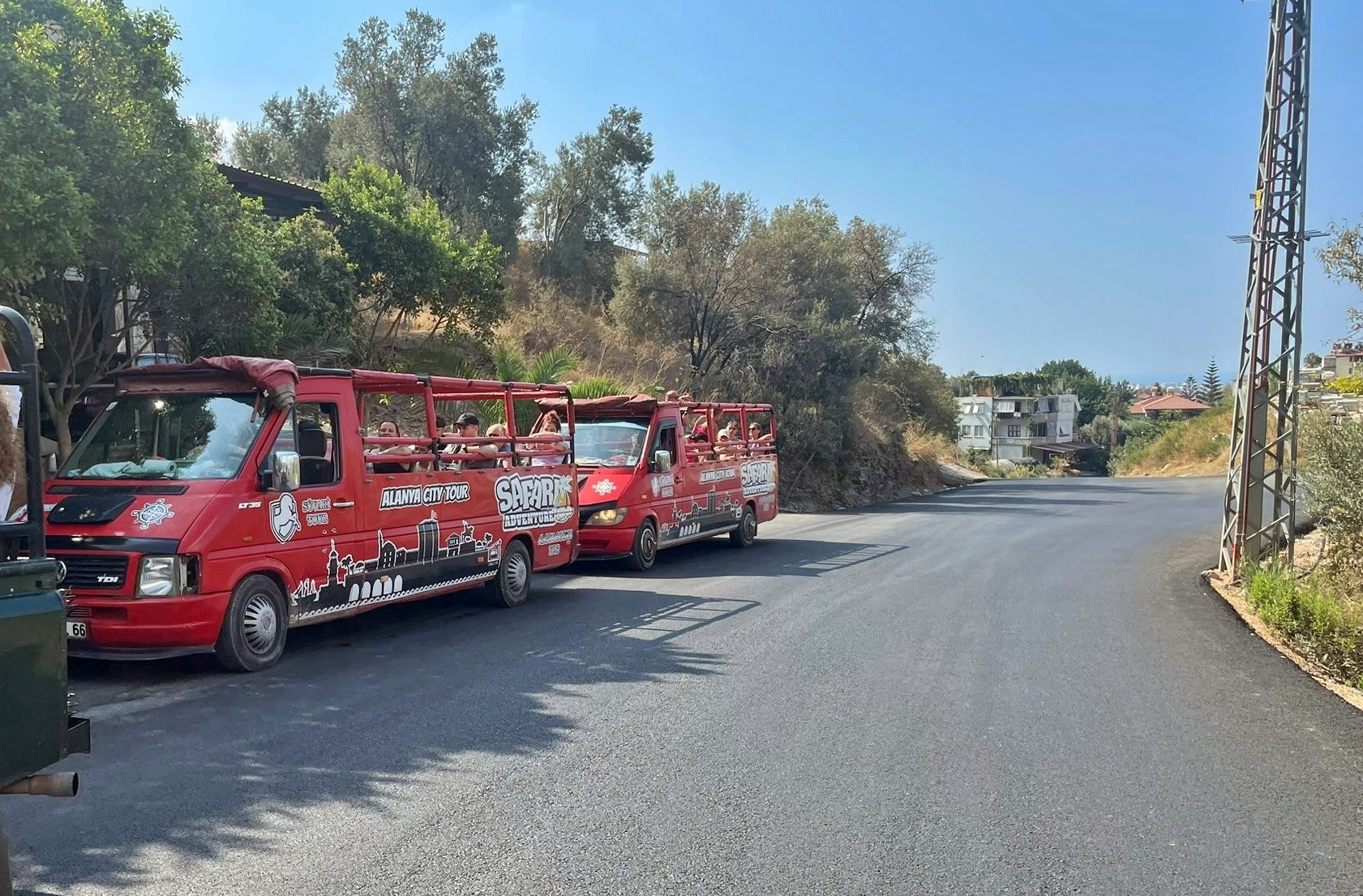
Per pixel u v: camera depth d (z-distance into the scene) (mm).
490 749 5645
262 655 7387
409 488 9031
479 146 30016
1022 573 13570
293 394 7664
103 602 6625
